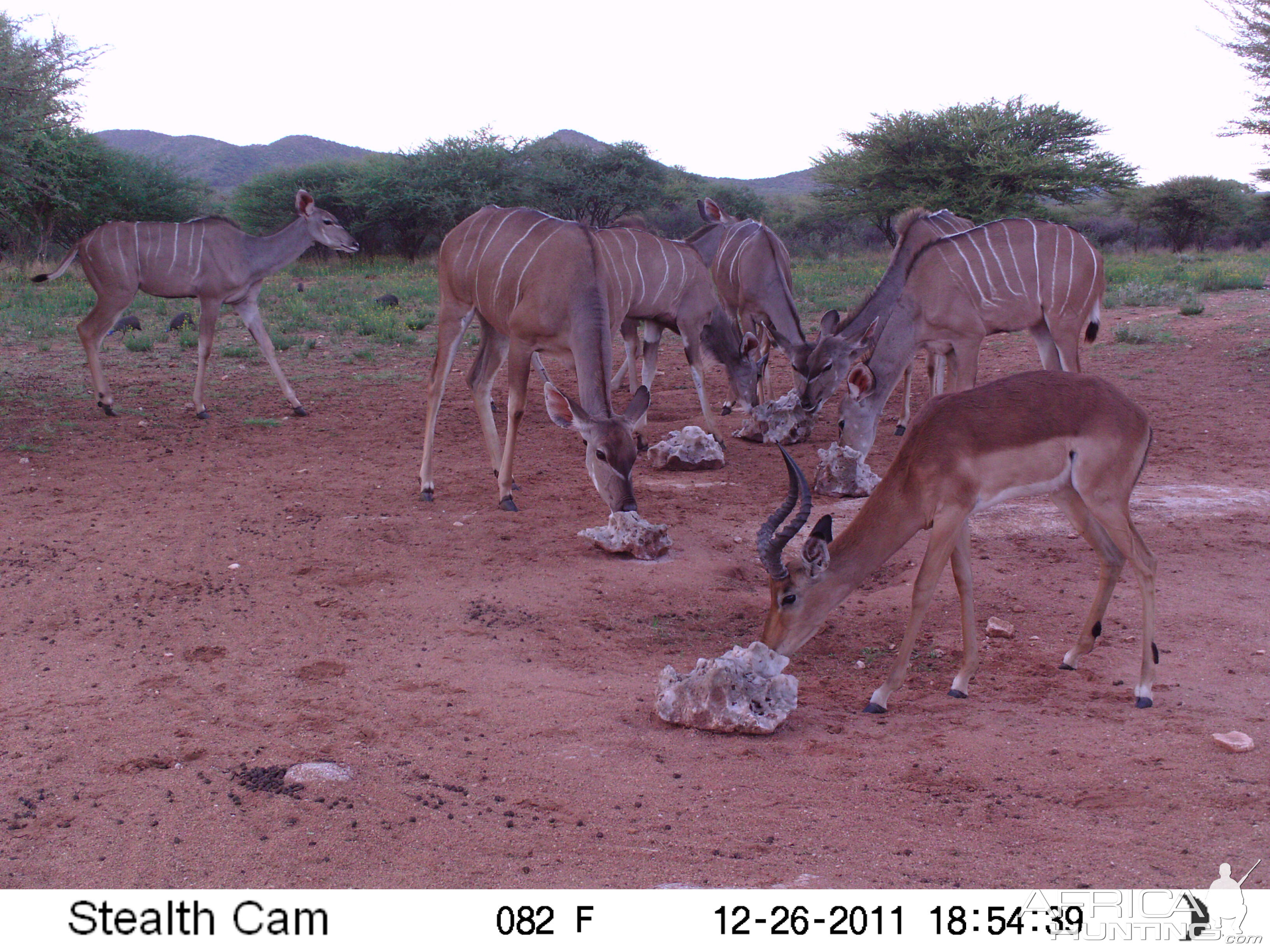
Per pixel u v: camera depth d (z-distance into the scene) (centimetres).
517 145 4091
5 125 1172
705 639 572
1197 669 522
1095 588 645
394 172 3712
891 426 1131
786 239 4912
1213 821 374
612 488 688
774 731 458
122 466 893
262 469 898
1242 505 796
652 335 1064
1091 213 5544
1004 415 475
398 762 421
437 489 844
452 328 812
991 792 401
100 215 3197
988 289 866
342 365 1450
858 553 494
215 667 512
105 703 469
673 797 399
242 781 402
